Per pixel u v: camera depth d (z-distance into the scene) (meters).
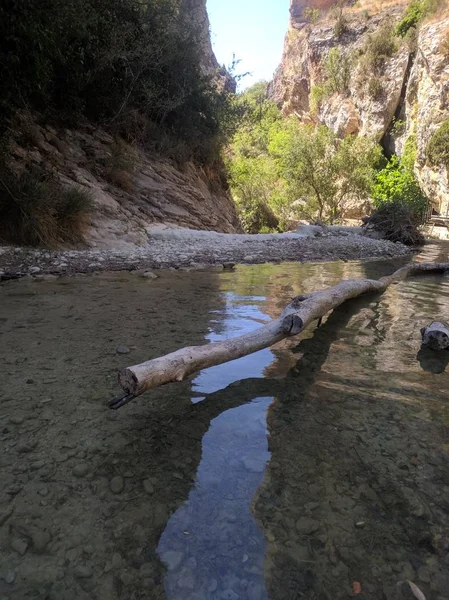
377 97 29.55
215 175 17.86
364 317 3.64
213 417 1.82
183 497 1.32
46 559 1.09
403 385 2.20
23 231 6.64
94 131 10.76
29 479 1.39
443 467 1.51
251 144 40.19
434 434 1.73
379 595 1.00
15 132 8.13
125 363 2.40
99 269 5.79
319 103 35.56
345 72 32.78
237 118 17.20
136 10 11.62
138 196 10.87
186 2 17.44
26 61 6.42
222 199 17.91
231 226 15.93
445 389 2.17
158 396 2.02
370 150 26.80
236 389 2.11
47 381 2.15
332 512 1.27
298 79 40.94
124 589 1.00
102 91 11.01
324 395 2.06
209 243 9.64
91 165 9.93
